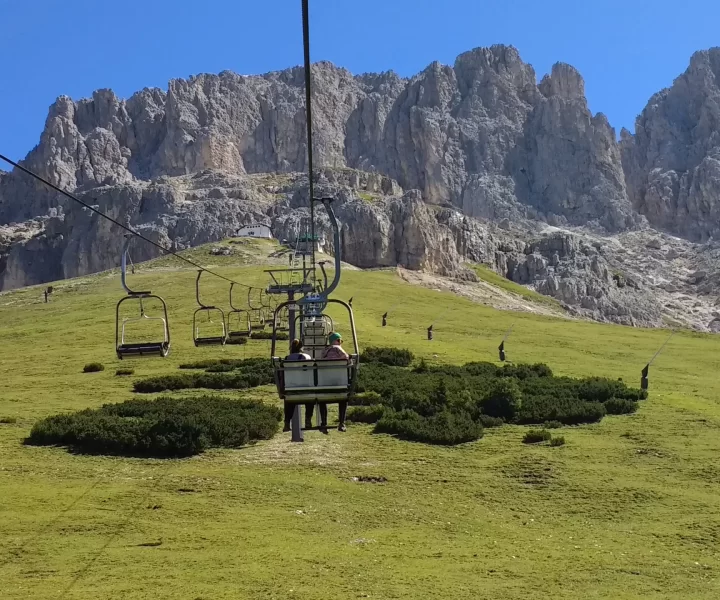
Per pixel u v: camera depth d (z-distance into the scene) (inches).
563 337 3508.9
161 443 1302.9
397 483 1182.3
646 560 856.3
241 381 1932.8
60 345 2918.3
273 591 678.5
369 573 749.3
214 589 679.1
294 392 833.5
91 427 1354.6
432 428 1476.4
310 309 1149.7
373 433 1503.4
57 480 1121.4
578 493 1147.9
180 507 997.8
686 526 995.3
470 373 2201.0
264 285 4466.0
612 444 1441.9
